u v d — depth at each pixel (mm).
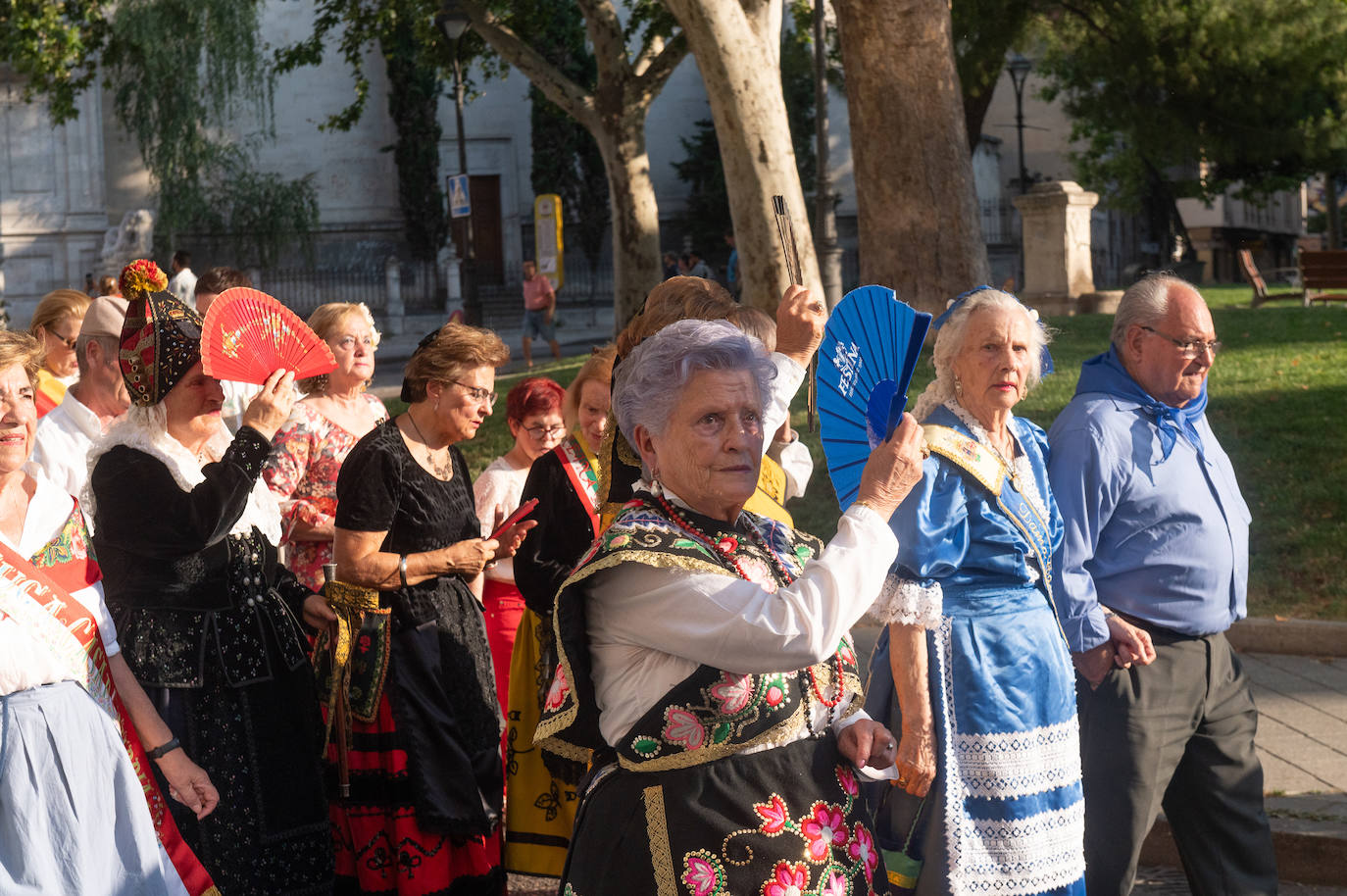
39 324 5023
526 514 3898
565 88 18844
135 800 3125
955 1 22484
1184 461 3812
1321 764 5164
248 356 3512
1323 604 7004
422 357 3975
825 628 2359
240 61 34031
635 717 2436
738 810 2406
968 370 3387
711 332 2502
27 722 2959
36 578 3039
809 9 25297
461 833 3826
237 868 3527
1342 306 16422
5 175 36688
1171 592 3760
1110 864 3764
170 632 3498
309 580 4629
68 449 4219
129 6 32906
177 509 3430
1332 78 22078
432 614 3908
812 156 38312
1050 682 3338
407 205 38094
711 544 2492
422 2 21641
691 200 39594
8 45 20859
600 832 2475
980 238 12562
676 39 18453
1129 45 22516
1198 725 3873
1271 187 32969
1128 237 44094
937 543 3213
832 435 2801
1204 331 3764
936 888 3244
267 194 36156
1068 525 3656
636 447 2592
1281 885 4598
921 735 3225
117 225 37250
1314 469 8406
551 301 23969
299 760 3689
